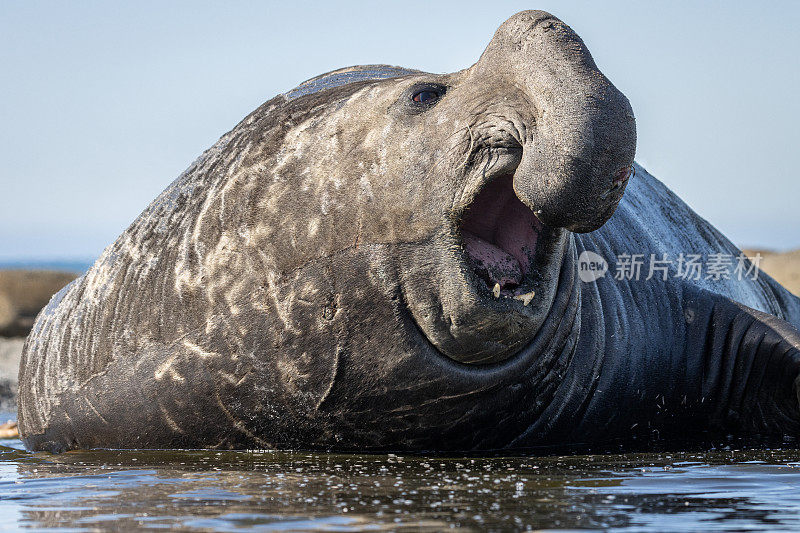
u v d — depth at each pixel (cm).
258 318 2112
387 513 1406
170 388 2241
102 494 1633
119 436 2380
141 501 1549
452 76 2059
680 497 1532
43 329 2712
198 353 2191
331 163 2077
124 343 2330
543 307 1977
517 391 2177
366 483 1697
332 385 2092
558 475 1792
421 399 2092
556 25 1864
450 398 2100
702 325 2634
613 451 2234
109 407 2358
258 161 2214
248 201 2177
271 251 2103
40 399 2577
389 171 1986
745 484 1666
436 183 1923
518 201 1952
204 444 2277
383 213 1981
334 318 2041
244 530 1302
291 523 1343
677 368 2605
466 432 2197
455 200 1902
